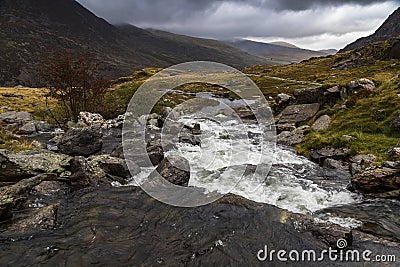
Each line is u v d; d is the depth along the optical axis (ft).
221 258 23.29
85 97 87.25
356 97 71.51
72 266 22.77
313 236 25.30
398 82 72.90
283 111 85.46
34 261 23.24
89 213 30.81
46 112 98.32
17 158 40.96
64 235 26.81
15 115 91.45
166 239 26.16
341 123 63.98
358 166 43.96
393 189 35.35
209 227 27.58
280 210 29.86
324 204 34.40
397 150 43.96
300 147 57.52
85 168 39.34
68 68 84.12
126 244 25.49
